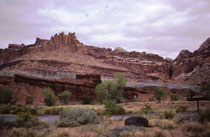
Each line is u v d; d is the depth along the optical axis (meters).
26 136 7.79
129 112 21.72
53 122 13.33
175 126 9.38
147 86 155.62
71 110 12.38
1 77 150.38
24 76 97.62
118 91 54.56
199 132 7.85
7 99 60.84
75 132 8.78
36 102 79.94
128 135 7.25
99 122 12.25
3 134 8.24
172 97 62.97
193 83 179.25
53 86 98.50
